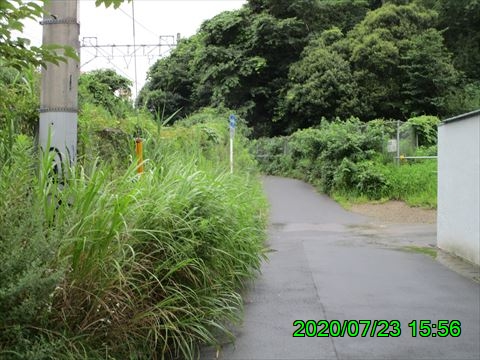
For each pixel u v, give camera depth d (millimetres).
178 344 3875
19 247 2746
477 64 32125
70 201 3547
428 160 18953
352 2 36281
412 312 5477
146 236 3898
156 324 3670
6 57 2969
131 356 3477
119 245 3471
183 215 4488
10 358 2654
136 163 4754
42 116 4355
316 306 5668
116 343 3449
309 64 30203
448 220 9203
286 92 32188
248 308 5562
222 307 4508
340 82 29047
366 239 10781
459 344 4590
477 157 7953
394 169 17906
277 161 28453
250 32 34000
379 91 28750
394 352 4395
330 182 19125
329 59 29547
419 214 14734
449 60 29047
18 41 2895
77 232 3271
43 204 3295
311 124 30609
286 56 34312
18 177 3152
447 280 6949
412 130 20516
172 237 4117
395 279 6992
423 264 8031
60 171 4043
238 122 27266
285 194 19719
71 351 3064
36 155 4215
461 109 26922
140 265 3678
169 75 36875
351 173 17969
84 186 3678
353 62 29906
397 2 32344
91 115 6625
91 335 3289
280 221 13742
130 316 3617
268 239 10484
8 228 2799
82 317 3320
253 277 6316
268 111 34406
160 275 4039
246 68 32969
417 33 29484
